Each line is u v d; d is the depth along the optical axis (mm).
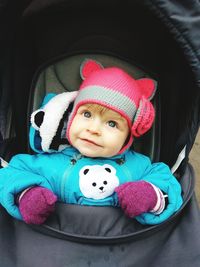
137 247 511
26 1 541
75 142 550
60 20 597
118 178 562
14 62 596
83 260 494
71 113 562
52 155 583
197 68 479
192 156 942
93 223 510
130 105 540
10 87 603
